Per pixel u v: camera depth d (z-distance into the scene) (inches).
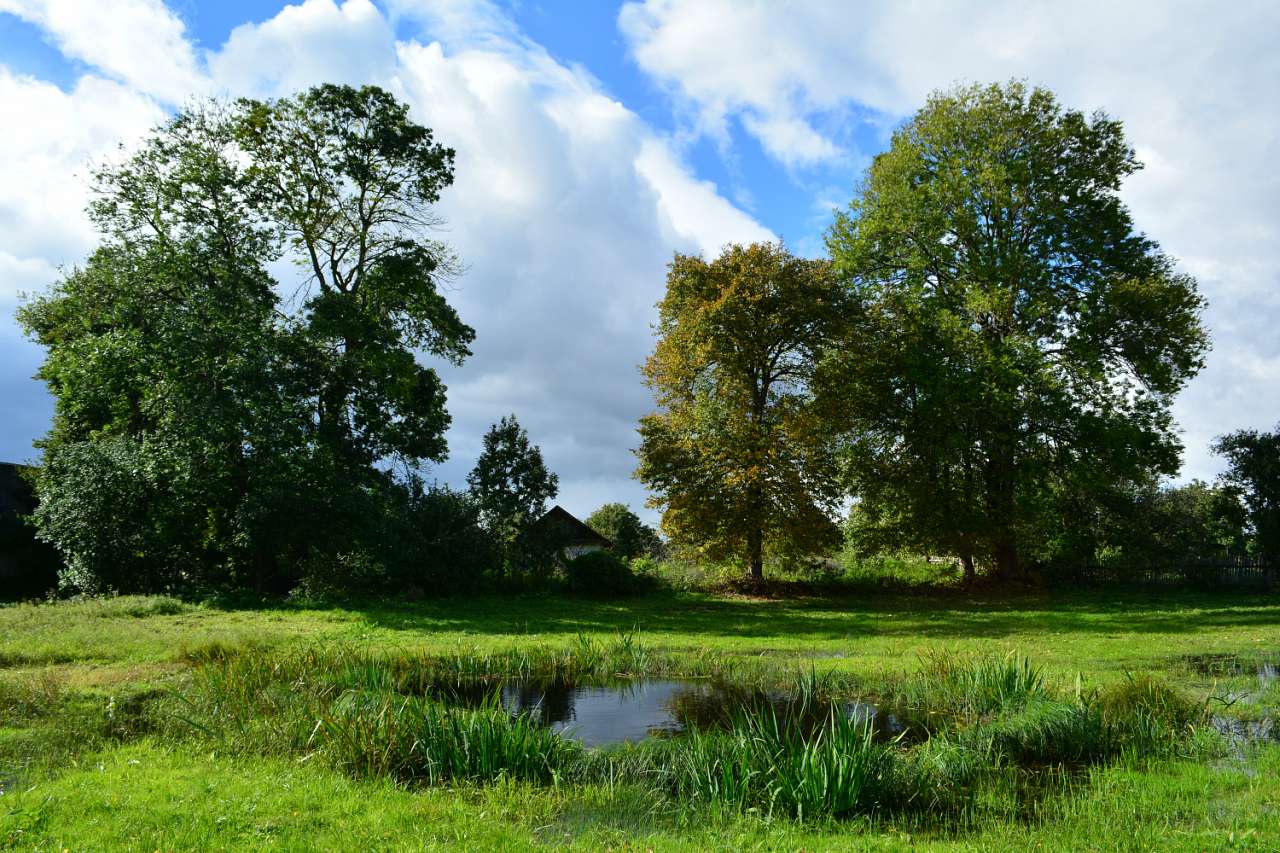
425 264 1366.9
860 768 299.1
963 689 482.3
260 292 1231.5
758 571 1465.3
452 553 1222.3
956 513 1389.0
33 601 1122.0
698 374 1448.1
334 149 1293.1
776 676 574.6
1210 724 407.5
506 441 1675.7
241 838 241.1
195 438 1098.1
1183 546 1466.5
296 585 1240.8
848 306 1429.6
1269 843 242.5
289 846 235.3
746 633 860.0
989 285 1376.7
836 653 685.9
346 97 1278.3
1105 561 1555.1
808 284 1395.2
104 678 514.6
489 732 336.5
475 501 1323.8
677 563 1578.5
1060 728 378.3
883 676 546.3
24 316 1507.1
